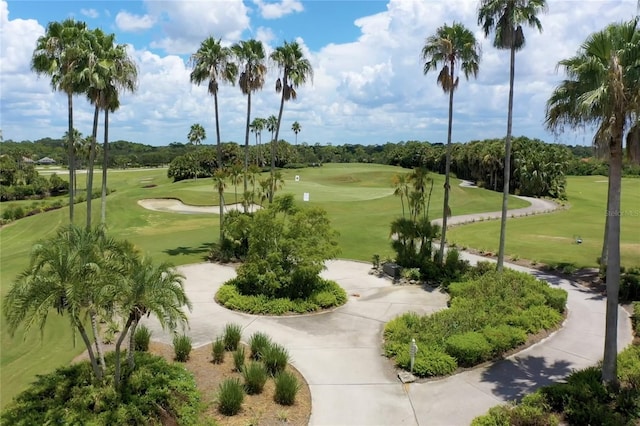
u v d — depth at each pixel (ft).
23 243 129.59
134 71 81.82
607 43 36.99
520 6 66.39
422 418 36.24
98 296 33.60
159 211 166.20
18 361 47.26
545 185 223.51
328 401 38.65
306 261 61.57
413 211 90.12
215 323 56.13
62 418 33.83
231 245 88.84
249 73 95.35
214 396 38.34
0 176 268.62
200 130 368.07
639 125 38.24
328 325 56.03
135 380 37.73
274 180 98.43
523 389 40.55
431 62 77.00
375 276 78.38
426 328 50.62
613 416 33.27
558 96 42.63
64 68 78.54
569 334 52.80
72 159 85.81
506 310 55.52
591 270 79.77
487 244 103.55
